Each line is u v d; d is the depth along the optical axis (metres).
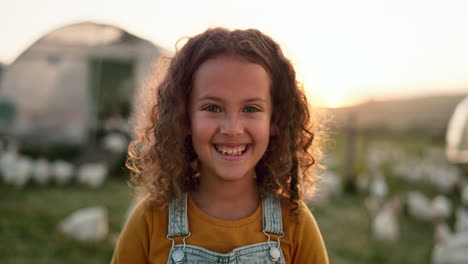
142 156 1.97
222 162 1.53
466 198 9.32
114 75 11.22
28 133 10.60
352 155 10.79
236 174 1.53
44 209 6.34
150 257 1.63
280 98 1.72
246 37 1.58
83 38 10.86
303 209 1.75
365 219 7.50
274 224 1.66
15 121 10.60
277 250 1.62
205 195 1.69
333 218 7.46
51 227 5.48
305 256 1.69
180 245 1.60
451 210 8.61
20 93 10.69
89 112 10.87
